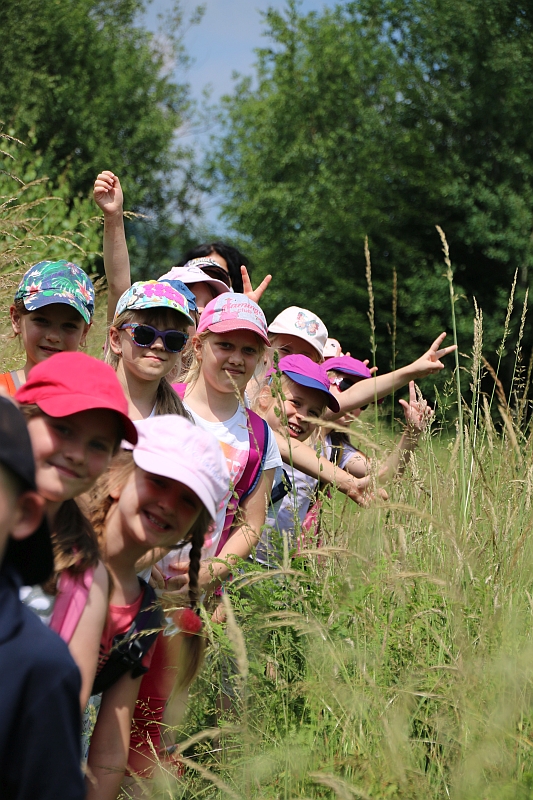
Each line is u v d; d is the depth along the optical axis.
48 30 23.12
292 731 2.46
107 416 2.03
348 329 21.59
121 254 4.27
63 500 2.02
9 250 5.79
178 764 2.64
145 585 2.51
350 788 2.05
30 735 1.56
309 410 4.12
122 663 2.37
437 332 20.14
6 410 1.47
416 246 21.92
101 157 23.84
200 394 3.62
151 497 2.34
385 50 28.03
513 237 20.09
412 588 2.99
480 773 2.16
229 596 2.95
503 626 2.63
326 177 26.38
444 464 3.70
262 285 4.91
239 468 3.44
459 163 21.81
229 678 2.62
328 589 2.91
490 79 22.17
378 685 2.57
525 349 19.03
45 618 2.01
